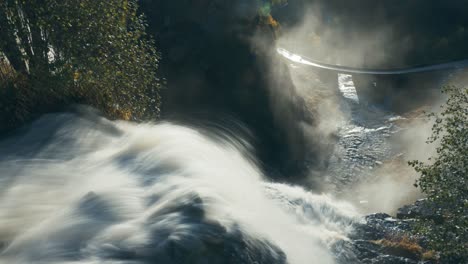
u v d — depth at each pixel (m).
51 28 20.23
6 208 13.45
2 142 17.39
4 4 19.11
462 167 17.28
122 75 21.88
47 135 18.00
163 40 45.41
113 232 11.92
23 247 11.72
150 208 13.12
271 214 15.38
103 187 14.36
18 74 19.72
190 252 11.33
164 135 18.45
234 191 15.09
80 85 20.78
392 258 15.30
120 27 22.12
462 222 16.02
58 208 13.47
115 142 18.44
